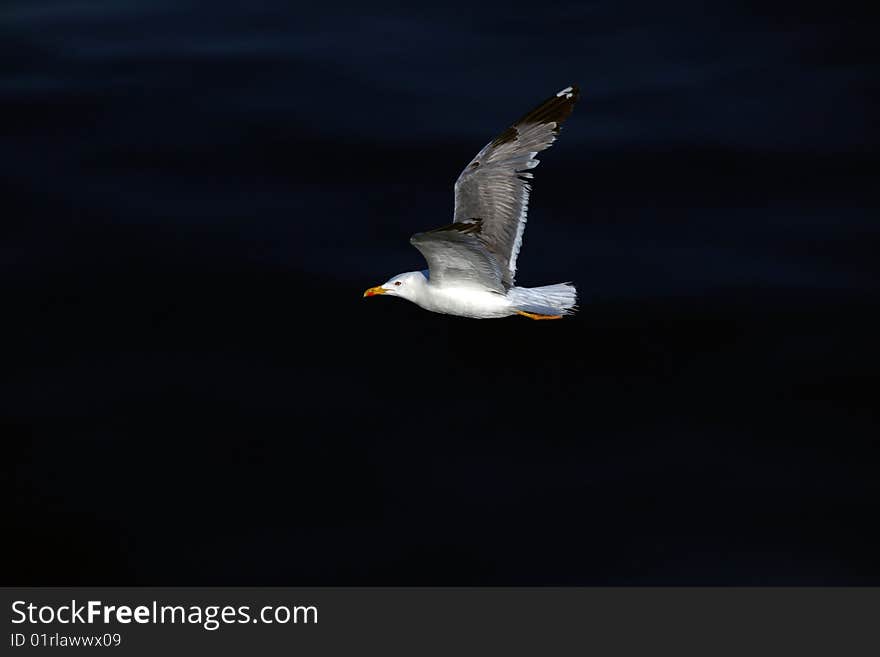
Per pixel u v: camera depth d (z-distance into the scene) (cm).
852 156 2814
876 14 3291
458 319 2347
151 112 2961
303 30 3328
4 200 2636
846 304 2356
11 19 3359
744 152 2841
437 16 3400
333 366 2228
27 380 2166
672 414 2106
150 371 2200
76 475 1973
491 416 2114
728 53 3192
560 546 1859
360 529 1894
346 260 2512
